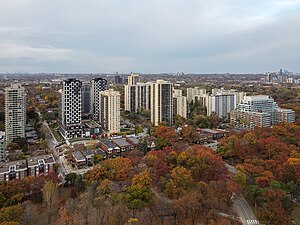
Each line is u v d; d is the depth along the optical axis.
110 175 197.88
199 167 194.25
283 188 169.00
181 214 154.75
